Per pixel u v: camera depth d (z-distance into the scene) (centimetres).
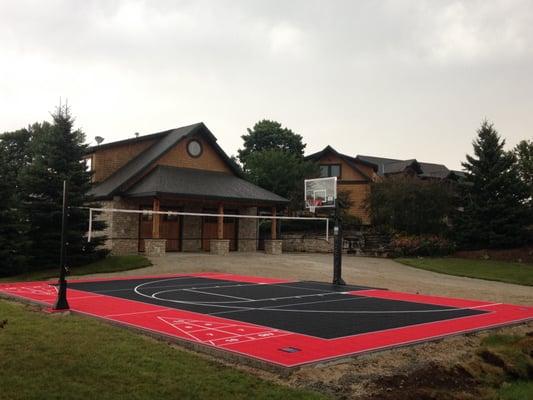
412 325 1109
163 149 3131
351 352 840
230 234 3356
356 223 3700
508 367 825
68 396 597
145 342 874
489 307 1431
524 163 3650
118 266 2356
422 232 3419
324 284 1972
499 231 3228
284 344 892
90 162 3216
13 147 4919
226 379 684
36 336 880
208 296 1551
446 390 721
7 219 2169
